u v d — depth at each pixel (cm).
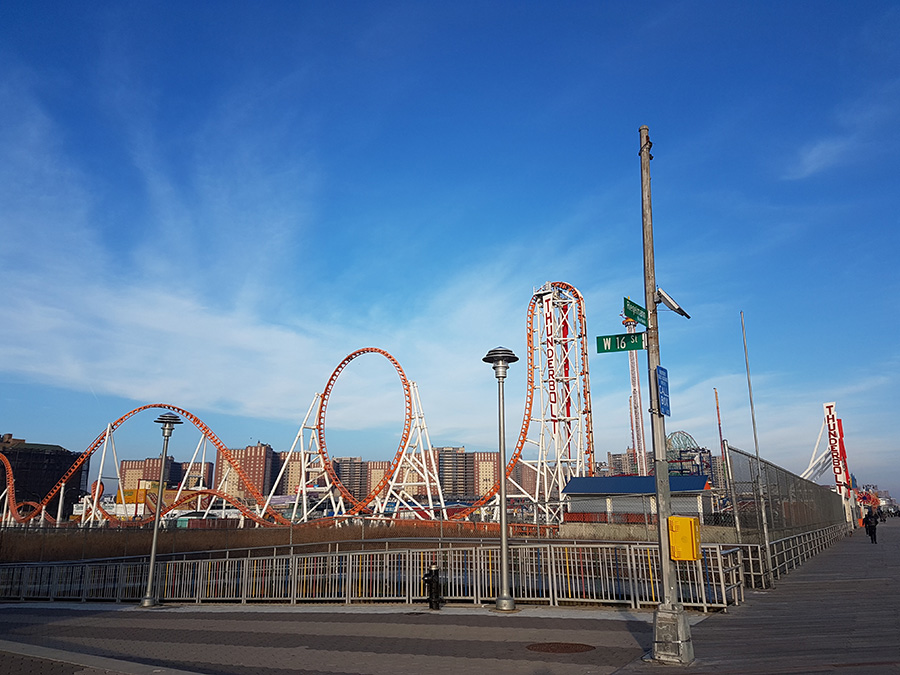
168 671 1061
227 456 9269
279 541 5059
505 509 1817
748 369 3869
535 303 8925
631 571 1745
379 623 1633
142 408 9400
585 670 1044
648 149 1323
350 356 8788
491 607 1805
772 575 2120
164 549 4566
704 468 10706
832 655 1088
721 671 1002
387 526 6047
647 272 1264
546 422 8594
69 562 3334
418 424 9112
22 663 1165
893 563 2875
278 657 1255
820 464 10500
